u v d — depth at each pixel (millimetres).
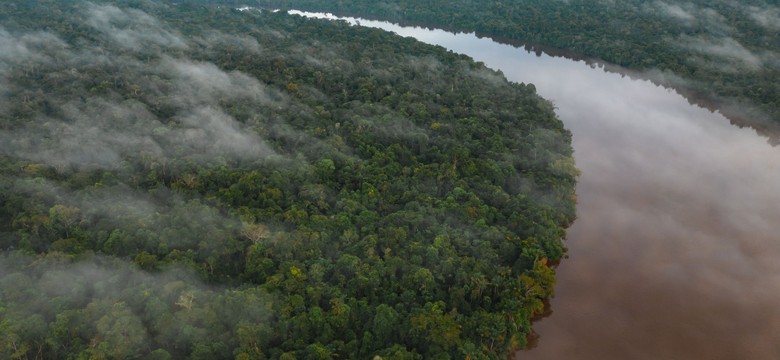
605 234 155375
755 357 117750
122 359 96562
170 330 102688
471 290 121188
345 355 104688
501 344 113188
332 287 116438
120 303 104188
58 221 132125
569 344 121812
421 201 148875
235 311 108000
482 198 155125
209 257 122750
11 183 145375
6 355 95688
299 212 137875
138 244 126875
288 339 105562
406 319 110312
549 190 161250
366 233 135125
